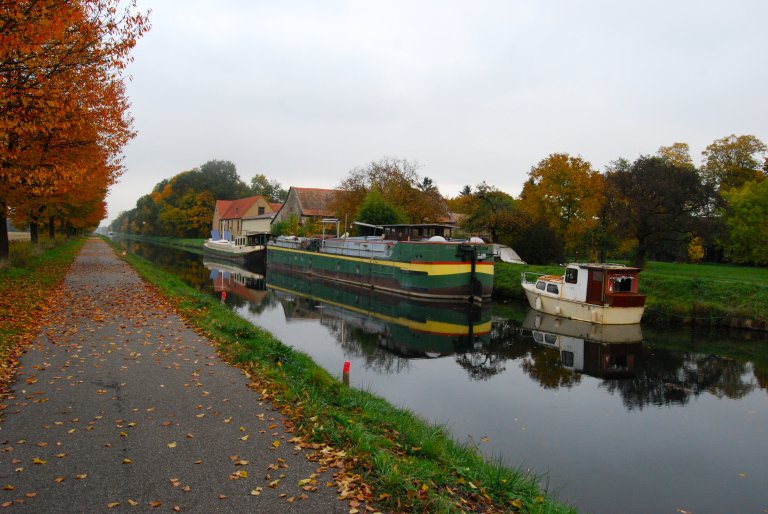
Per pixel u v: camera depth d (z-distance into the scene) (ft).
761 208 125.29
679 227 104.32
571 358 58.59
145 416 23.39
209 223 349.41
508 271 114.73
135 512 15.57
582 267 81.66
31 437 20.66
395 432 25.25
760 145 170.60
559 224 126.62
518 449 31.78
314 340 62.49
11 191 62.85
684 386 47.88
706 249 148.25
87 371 29.89
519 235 126.82
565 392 45.03
